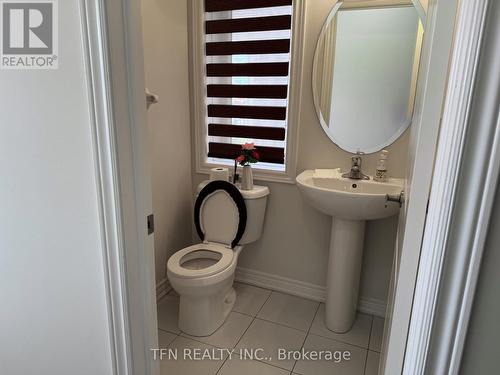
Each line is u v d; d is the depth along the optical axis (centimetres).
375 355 181
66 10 82
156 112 202
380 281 209
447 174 65
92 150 90
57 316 112
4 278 116
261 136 221
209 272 182
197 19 215
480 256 66
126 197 94
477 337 71
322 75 197
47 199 100
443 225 67
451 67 65
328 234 216
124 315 101
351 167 196
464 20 59
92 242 98
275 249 234
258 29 205
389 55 182
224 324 204
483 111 60
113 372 108
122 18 84
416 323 76
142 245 102
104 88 84
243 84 218
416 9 173
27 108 94
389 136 190
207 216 217
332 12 187
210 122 236
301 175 198
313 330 200
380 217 170
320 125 203
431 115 70
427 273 72
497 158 61
